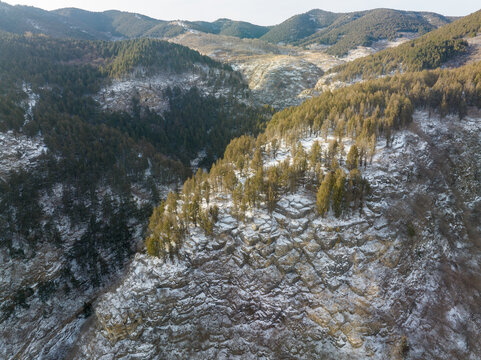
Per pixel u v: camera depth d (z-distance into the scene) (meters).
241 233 53.31
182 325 48.38
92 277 62.09
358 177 53.91
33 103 98.19
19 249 57.59
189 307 49.00
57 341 52.72
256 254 51.59
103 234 67.69
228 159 74.94
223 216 56.22
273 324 48.56
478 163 65.88
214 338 48.22
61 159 77.25
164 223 52.97
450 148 68.81
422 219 55.59
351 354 43.72
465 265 53.34
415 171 61.94
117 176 79.38
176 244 52.38
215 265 52.34
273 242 52.31
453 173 65.12
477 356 43.16
